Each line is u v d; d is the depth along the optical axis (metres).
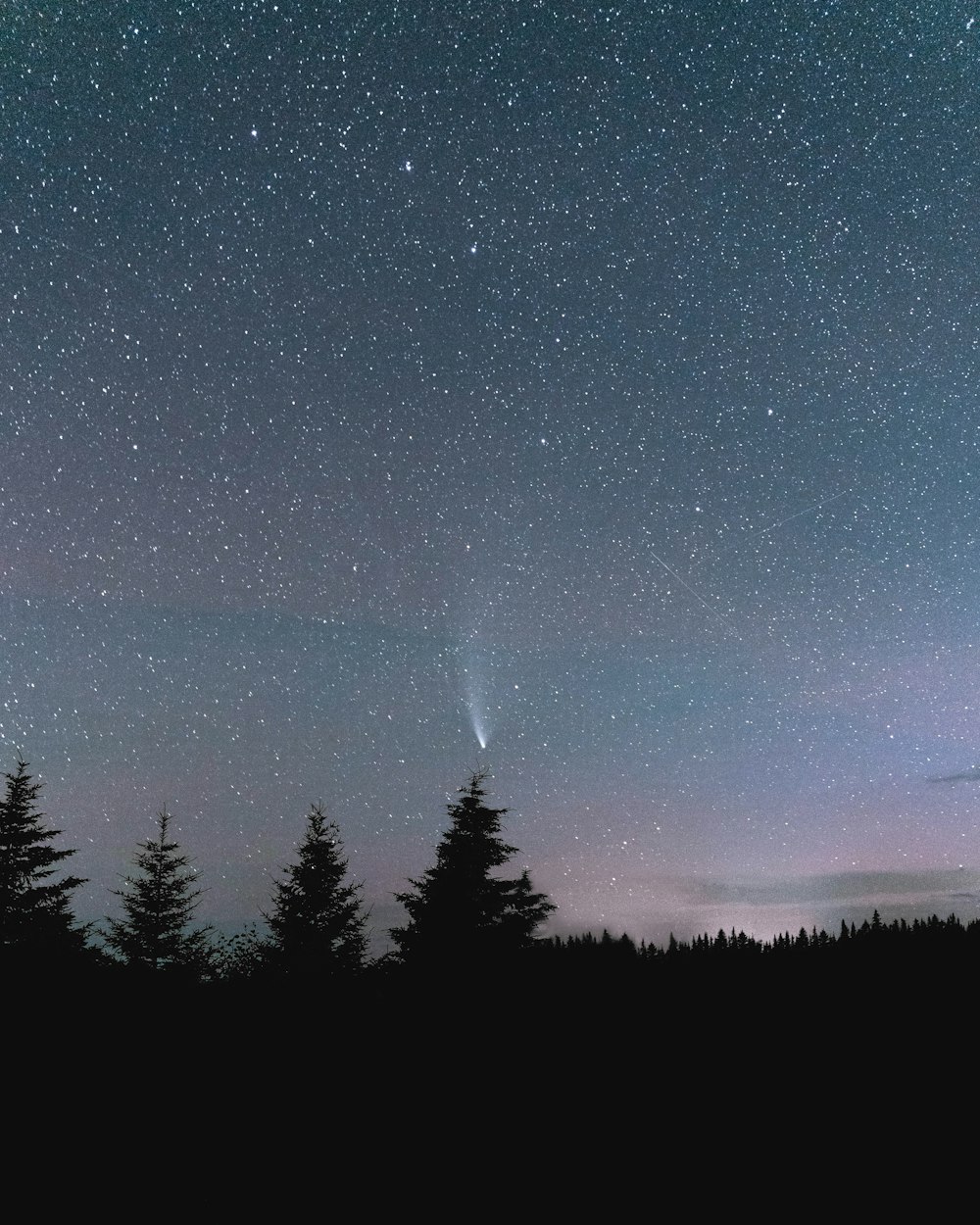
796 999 35.12
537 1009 22.61
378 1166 12.80
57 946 19.62
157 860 25.66
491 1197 12.27
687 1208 12.83
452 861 24.09
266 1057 16.22
